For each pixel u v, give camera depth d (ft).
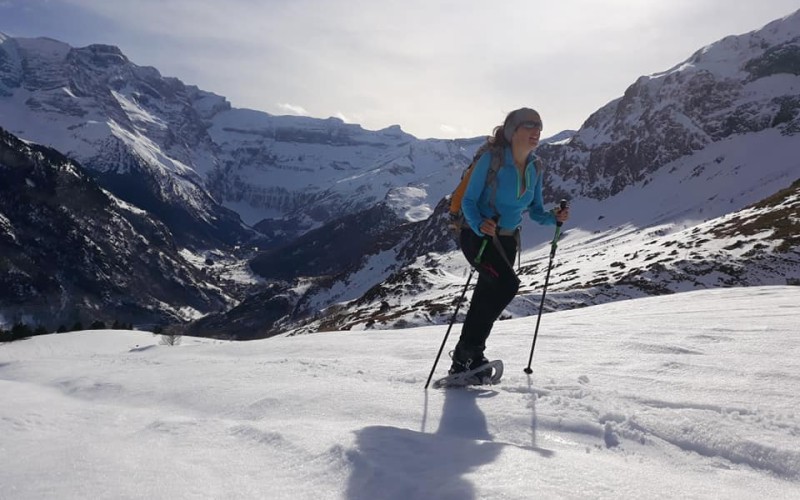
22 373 23.67
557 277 194.80
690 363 15.30
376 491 7.44
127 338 147.43
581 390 12.66
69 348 134.41
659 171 472.44
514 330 27.20
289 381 15.92
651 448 9.57
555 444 9.98
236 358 23.59
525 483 7.45
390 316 142.00
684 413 10.69
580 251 339.36
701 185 415.44
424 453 8.75
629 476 7.91
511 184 13.84
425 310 134.62
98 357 28.07
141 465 8.72
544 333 24.22
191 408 14.38
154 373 19.71
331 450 8.82
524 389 13.17
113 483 7.93
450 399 12.68
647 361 16.01
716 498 7.29
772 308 28.84
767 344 17.67
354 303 260.83
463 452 8.75
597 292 125.18
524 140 13.66
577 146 563.48
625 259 185.37
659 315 29.99
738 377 13.46
